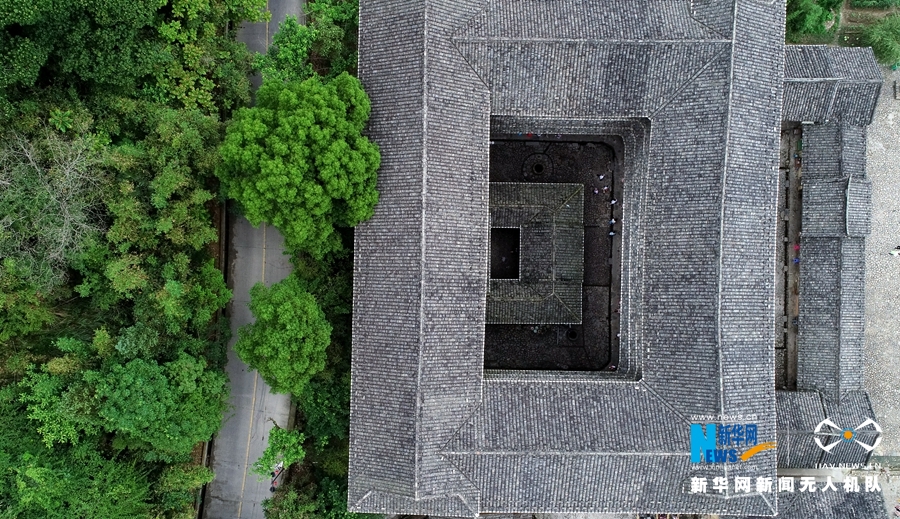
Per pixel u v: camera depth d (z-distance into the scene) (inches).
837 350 1222.3
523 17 1060.5
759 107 1061.8
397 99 1041.5
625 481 1061.8
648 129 1133.7
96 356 1036.5
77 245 979.9
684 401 1060.5
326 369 1170.6
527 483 1060.5
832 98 1194.0
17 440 995.3
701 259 1053.2
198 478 1111.0
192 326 1113.4
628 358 1195.3
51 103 999.0
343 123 987.9
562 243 1272.1
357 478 1066.1
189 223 1047.0
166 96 1080.2
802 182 1262.3
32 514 977.5
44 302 1024.2
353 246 1191.6
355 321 1075.3
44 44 907.4
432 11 1029.2
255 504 1248.8
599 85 1080.8
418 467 1019.3
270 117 975.6
